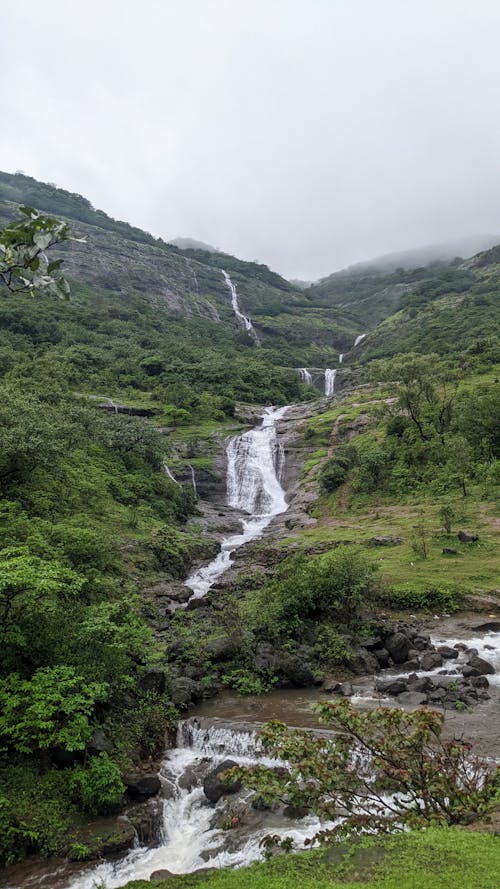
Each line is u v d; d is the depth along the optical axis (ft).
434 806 17.49
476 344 194.70
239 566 91.45
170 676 45.21
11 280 11.66
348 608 56.70
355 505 118.83
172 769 34.96
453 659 51.11
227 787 31.48
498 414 117.08
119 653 38.93
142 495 111.65
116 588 63.77
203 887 15.39
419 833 15.87
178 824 29.84
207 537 112.16
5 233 11.20
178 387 190.90
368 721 19.34
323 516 119.24
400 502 113.80
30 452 73.36
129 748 34.91
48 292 11.55
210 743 37.45
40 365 172.24
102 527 85.10
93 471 103.81
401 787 19.08
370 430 155.94
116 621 41.11
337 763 18.44
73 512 83.61
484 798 17.71
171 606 70.08
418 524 95.35
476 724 37.04
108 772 30.32
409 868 14.01
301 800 17.79
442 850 14.75
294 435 170.60
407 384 134.62
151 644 53.16
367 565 63.62
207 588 80.94
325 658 50.98
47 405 116.78
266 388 230.68
